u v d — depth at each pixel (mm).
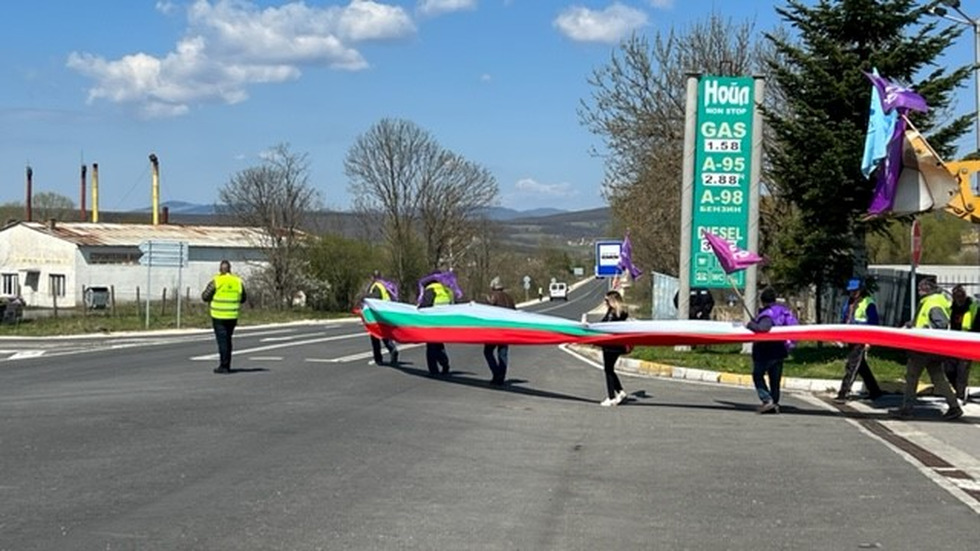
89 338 35344
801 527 8086
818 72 21266
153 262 42469
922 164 15391
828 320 25953
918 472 10500
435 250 87188
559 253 133625
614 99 42438
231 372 19281
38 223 77562
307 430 12359
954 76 21219
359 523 7945
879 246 50750
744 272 24094
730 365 21859
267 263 70312
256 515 8148
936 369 14602
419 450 11195
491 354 18109
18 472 9688
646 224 42750
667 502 8922
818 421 14297
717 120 24094
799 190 22391
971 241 58719
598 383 19219
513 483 9578
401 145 85062
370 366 21031
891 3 21375
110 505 8406
